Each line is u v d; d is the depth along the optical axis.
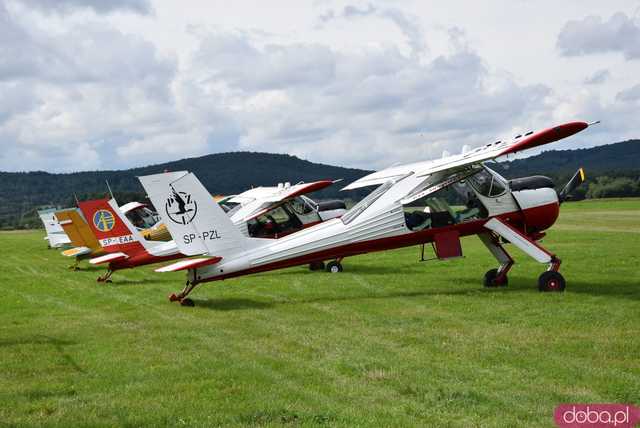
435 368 7.04
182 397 6.23
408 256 21.38
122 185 162.25
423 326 9.41
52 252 32.78
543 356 7.41
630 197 73.62
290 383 6.66
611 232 28.27
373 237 13.22
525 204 13.60
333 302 12.14
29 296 14.64
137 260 18.00
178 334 9.39
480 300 11.64
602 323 9.16
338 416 5.57
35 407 6.01
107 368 7.45
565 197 14.31
